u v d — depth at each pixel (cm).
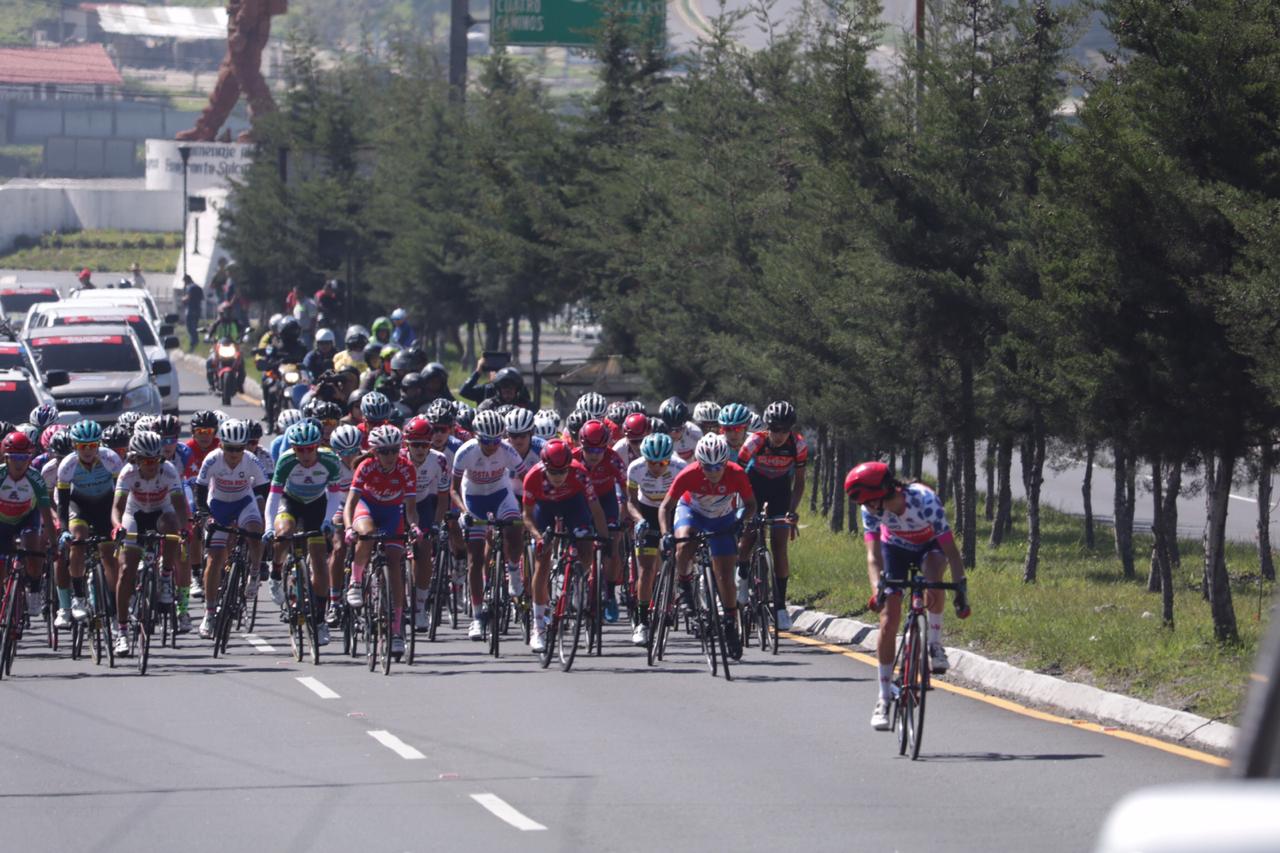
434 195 15712
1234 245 4669
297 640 5328
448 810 3177
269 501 5322
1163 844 825
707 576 4878
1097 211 4816
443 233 15550
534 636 5069
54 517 5412
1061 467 7588
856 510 8788
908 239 6462
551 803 3231
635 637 5222
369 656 5169
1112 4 4944
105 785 3428
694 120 9369
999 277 6281
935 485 11144
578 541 5078
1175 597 6397
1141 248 4838
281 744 3878
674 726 4075
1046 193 5200
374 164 19775
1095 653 4606
